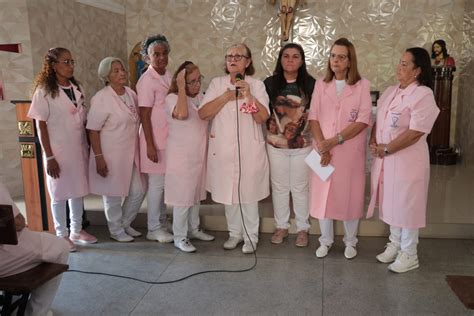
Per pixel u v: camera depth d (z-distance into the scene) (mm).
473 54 5574
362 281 2852
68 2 5070
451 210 3830
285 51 3086
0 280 2072
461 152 5945
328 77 3092
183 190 3232
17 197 4629
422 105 2770
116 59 3334
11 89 4480
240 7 6316
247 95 2953
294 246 3426
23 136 3508
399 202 2914
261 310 2520
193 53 6512
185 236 3393
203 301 2623
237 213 3336
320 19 6203
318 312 2494
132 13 6520
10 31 4402
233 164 3146
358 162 3096
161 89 3357
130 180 3467
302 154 3273
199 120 3211
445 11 5969
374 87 6238
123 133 3357
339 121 3041
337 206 3109
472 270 2994
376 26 6113
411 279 2875
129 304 2602
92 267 3088
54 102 3170
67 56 3193
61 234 3363
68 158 3270
